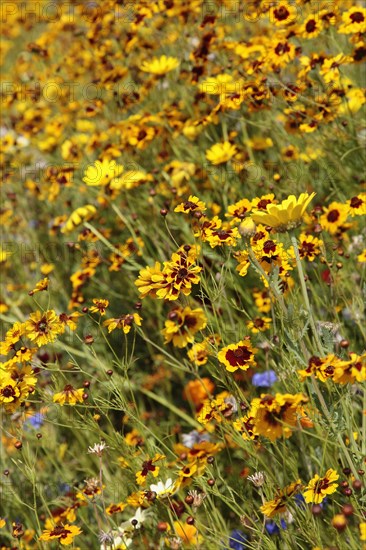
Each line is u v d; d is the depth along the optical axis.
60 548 2.51
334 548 2.05
